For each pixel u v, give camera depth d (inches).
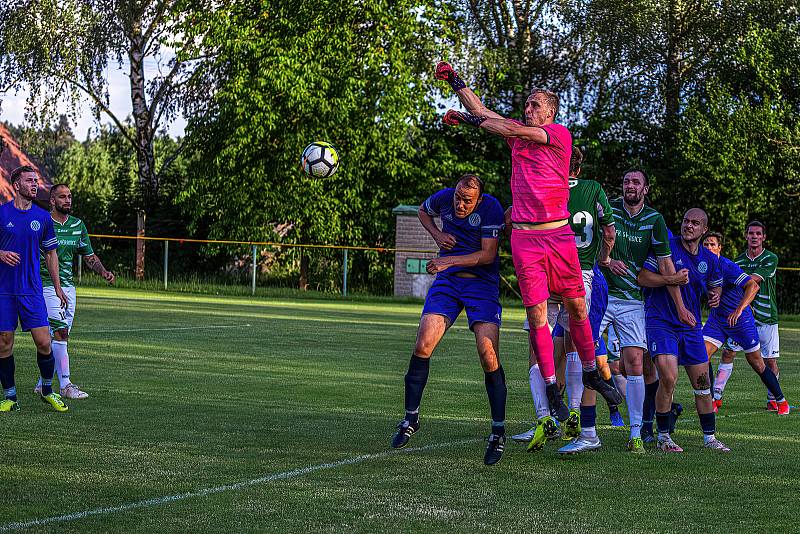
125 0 1744.6
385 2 1611.7
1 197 2274.9
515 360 666.2
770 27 1700.3
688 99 1738.4
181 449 320.5
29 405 418.0
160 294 1430.9
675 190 1649.9
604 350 380.8
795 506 259.9
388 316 1090.1
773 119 1499.8
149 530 223.0
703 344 360.5
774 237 1553.9
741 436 388.5
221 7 1595.7
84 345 673.0
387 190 1708.9
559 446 353.7
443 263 321.7
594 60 1862.7
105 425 366.3
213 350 665.0
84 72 1743.4
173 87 1791.3
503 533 227.1
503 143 1749.5
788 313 1517.0
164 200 1790.1
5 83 1739.7
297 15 1578.5
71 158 2891.2
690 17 1779.0
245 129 1526.8
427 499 259.3
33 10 1720.0
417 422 329.1
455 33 1724.9
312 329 860.0
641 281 359.6
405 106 1604.3
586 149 1770.4
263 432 357.1
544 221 308.5
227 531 223.3
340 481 279.1
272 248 1637.6
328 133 1603.1
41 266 445.4
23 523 225.9
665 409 352.5
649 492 275.3
